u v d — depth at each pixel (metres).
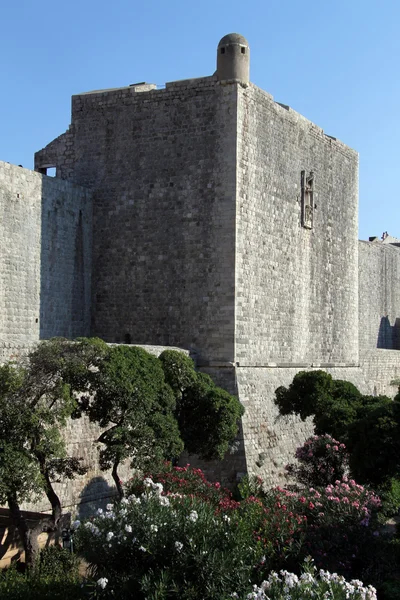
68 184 38.66
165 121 39.28
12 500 21.08
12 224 34.62
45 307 36.81
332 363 47.84
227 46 37.78
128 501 19.59
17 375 21.47
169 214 38.91
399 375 65.25
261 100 39.62
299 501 24.47
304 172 44.22
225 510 22.88
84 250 39.88
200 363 37.47
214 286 37.56
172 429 25.95
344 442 32.25
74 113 41.59
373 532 23.84
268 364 39.81
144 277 39.31
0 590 19.45
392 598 21.88
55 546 22.12
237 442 35.47
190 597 17.19
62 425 22.73
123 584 17.64
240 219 37.75
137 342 39.25
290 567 20.97
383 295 72.50
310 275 45.09
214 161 37.97
